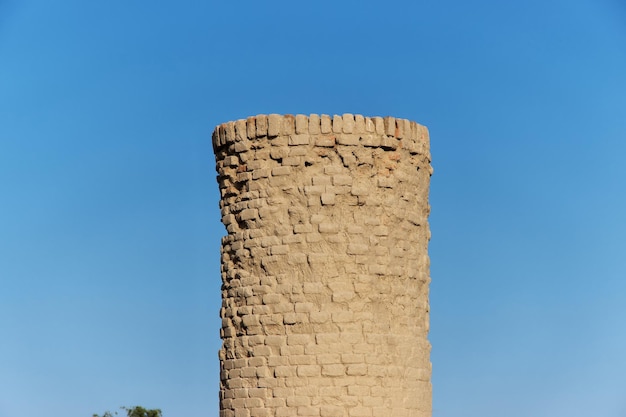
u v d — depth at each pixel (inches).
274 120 1438.2
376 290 1418.6
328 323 1402.6
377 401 1403.8
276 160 1438.2
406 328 1440.7
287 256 1418.6
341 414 1392.7
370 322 1412.4
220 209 1488.7
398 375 1423.5
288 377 1403.8
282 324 1413.6
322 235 1413.6
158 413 2687.0
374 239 1423.5
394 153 1448.1
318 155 1429.6
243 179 1454.2
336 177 1422.2
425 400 1457.9
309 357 1401.3
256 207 1440.7
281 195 1430.9
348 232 1417.3
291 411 1398.9
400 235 1445.6
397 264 1437.0
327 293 1407.5
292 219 1422.2
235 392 1437.0
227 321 1457.9
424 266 1478.8
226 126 1472.7
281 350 1409.9
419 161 1475.1
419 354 1454.2
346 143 1428.4
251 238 1441.9
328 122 1432.1
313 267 1411.2
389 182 1438.2
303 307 1406.3
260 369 1418.6
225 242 1472.7
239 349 1439.5
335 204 1418.6
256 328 1427.2
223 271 1475.1
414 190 1467.8
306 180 1424.7
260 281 1430.9
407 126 1460.4
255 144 1449.3
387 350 1417.3
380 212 1430.9
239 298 1445.6
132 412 2674.7
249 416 1421.0
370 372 1403.8
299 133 1430.9
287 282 1416.1
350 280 1412.4
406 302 1443.2
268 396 1411.2
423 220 1483.8
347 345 1401.3
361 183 1428.4
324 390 1396.4
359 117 1435.8
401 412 1419.8
